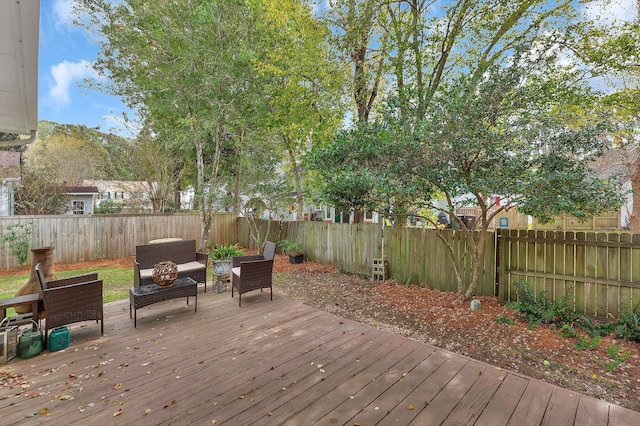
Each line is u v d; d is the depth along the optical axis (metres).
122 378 2.72
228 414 2.25
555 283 4.32
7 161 11.47
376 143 4.39
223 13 7.94
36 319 3.62
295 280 6.68
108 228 9.12
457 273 4.92
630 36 5.39
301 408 2.31
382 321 4.25
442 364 2.99
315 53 7.36
